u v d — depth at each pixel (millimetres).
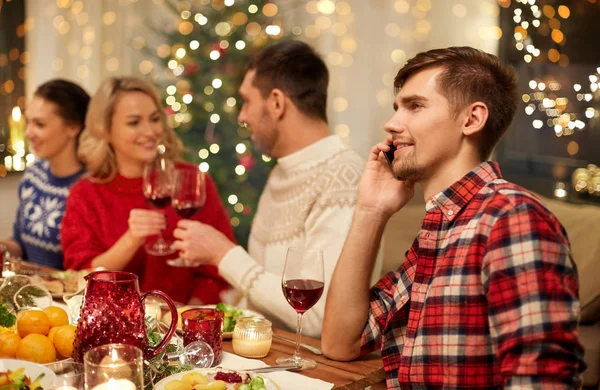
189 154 4086
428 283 1375
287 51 2162
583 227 2783
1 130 4480
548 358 1102
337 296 1580
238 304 2650
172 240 2604
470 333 1250
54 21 4691
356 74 5281
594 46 3936
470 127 1366
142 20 5277
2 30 4496
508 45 4469
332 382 1439
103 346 1067
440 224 1366
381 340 1590
